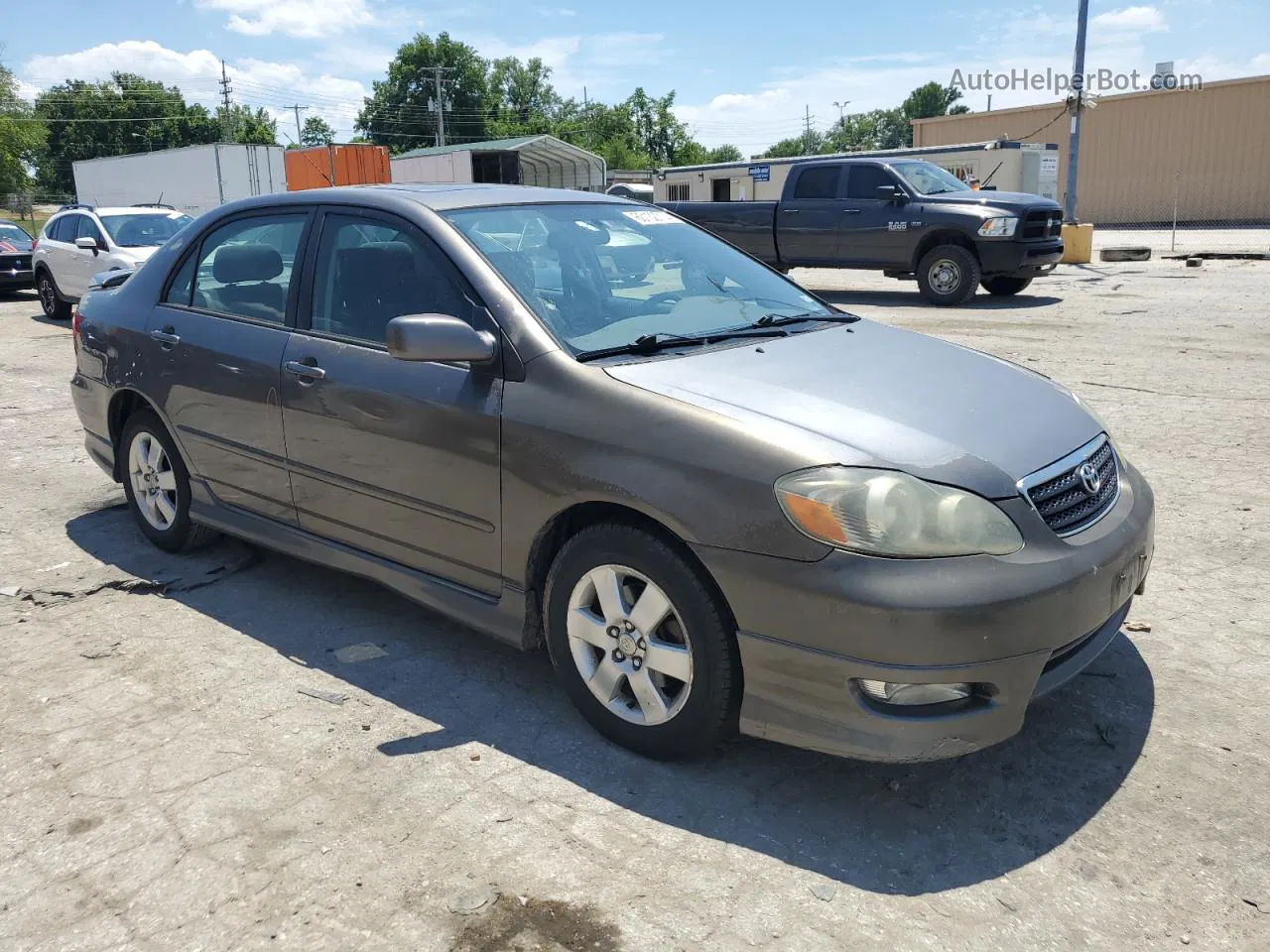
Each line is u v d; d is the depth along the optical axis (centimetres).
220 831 280
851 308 1455
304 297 400
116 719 340
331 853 271
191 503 464
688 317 372
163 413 457
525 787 300
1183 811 286
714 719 293
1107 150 3806
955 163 2283
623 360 325
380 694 356
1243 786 297
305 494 399
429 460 345
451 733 330
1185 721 332
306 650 391
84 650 392
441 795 296
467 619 350
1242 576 446
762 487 275
